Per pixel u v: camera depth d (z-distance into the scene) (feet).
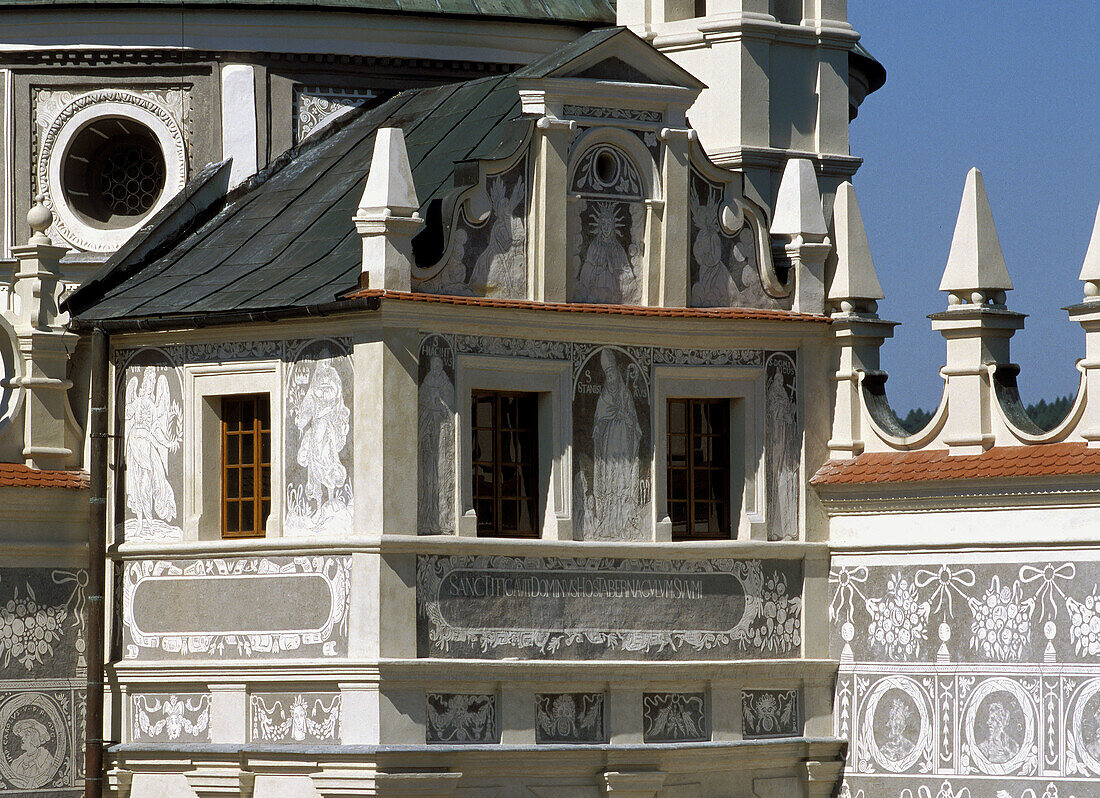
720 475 219.61
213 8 232.12
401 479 198.39
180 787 207.82
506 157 205.87
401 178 198.80
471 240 204.23
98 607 212.02
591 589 209.15
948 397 213.66
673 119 215.31
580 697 208.13
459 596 201.57
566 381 208.74
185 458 209.77
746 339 218.59
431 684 199.21
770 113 239.71
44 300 214.90
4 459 212.02
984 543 210.18
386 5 236.02
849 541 221.05
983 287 211.41
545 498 208.03
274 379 205.05
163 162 237.04
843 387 222.69
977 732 210.79
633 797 208.95
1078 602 203.72
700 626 214.90
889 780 217.36
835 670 222.07
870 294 223.92
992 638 209.97
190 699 208.13
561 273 208.54
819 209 223.92
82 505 214.69
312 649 200.75
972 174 212.23
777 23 239.71
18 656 209.36
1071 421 205.05
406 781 196.44
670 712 213.05
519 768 204.44
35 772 210.38
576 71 208.95
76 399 216.95
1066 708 204.23
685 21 240.94
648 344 213.87
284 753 200.34
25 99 236.43
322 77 236.84
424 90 237.25
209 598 207.62
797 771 221.05
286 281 207.00
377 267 197.67
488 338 204.44
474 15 239.50
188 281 215.10
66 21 233.76
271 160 233.96
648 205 213.66
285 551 202.28
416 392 199.41
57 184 236.63
